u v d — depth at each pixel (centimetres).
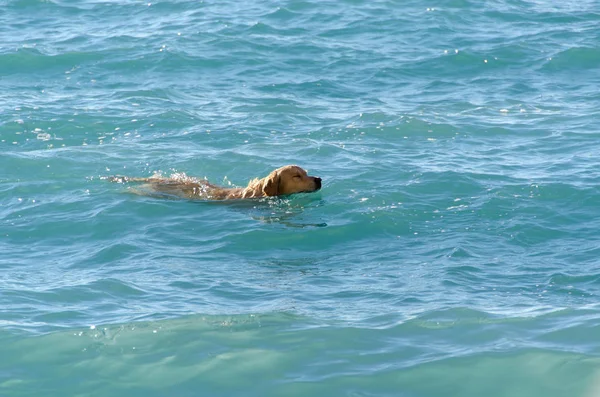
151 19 2891
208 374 796
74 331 884
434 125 1845
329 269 1105
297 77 2288
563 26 2784
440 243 1198
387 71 2341
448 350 835
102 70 2325
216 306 961
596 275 1062
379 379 781
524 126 1847
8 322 902
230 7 3034
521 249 1171
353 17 2888
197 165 1619
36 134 1783
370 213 1320
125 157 1650
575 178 1476
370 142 1736
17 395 764
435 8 2983
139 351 841
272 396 757
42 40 2612
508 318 911
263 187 1426
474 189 1434
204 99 2086
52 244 1209
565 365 798
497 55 2477
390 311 942
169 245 1202
